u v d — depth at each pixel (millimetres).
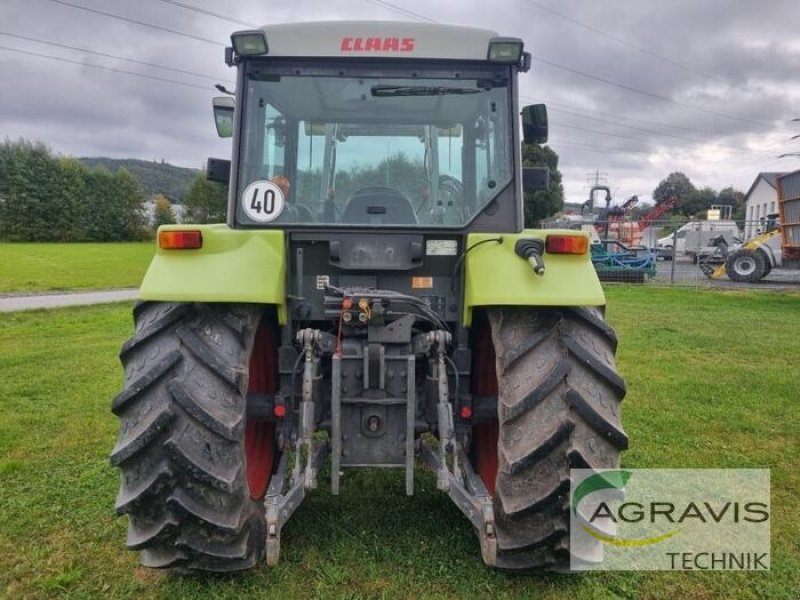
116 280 21531
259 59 3025
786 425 4812
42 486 3607
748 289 16500
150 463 2322
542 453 2352
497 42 2934
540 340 2506
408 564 2797
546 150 30969
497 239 2723
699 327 9805
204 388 2363
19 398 5547
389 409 2686
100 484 3637
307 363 2664
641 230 28125
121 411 2383
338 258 2898
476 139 3061
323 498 3459
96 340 8852
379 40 2990
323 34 2984
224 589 2602
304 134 3068
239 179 2982
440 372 2678
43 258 30266
